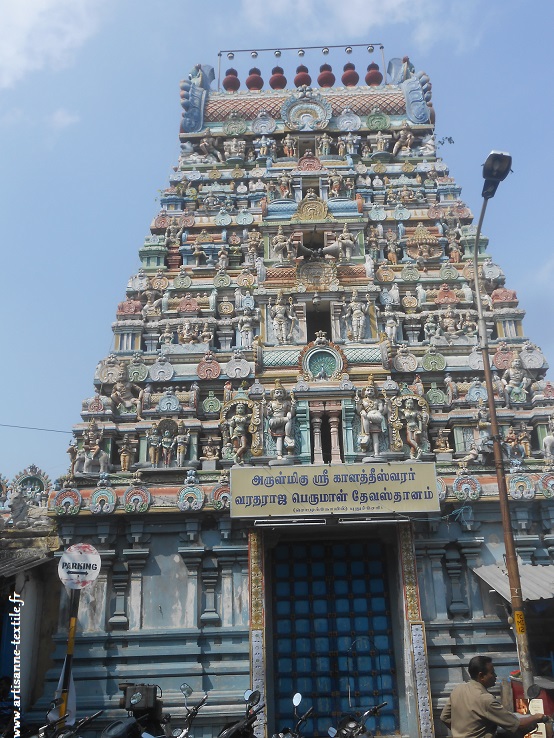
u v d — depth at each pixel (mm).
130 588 22312
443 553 22578
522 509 22781
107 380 28109
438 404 27125
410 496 21047
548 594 18438
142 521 22703
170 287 31781
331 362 26484
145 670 21281
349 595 23031
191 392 27062
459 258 33062
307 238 32062
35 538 23266
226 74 46062
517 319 30219
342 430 25109
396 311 30438
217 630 21734
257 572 21609
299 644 22391
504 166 15992
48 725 13414
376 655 22234
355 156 37656
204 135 38875
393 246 33031
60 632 21844
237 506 21094
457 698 9031
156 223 34719
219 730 20484
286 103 39312
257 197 35406
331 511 20969
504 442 25156
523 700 15594
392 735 21016
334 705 21641
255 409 25484
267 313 29078
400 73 43219
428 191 35875
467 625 21719
